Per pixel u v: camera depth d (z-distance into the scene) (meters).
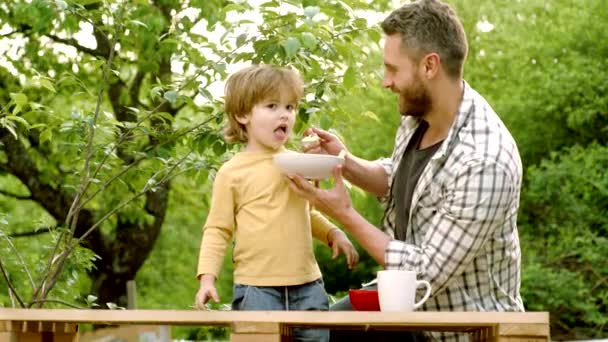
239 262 2.65
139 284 12.29
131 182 4.29
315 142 3.04
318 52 3.44
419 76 2.79
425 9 2.80
